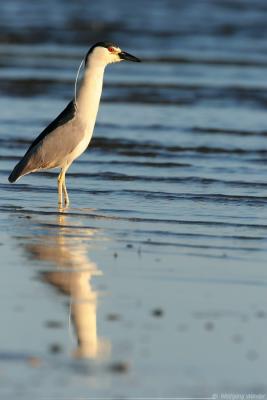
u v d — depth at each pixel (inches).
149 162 747.4
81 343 367.2
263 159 763.4
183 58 1344.7
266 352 362.3
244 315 401.4
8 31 1552.7
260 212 601.6
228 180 690.8
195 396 327.6
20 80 1146.7
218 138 839.1
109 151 785.6
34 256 490.0
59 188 625.0
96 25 1642.5
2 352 357.4
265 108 995.3
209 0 1961.1
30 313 399.2
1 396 321.4
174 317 397.7
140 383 335.0
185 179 692.1
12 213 591.2
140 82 1145.4
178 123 903.1
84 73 647.8
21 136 836.0
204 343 370.0
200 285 443.8
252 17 1747.0
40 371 342.0
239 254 502.0
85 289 434.6
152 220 576.1
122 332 379.9
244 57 1359.5
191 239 532.4
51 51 1403.8
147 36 1539.1
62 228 553.0
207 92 1079.0
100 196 641.6
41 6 1863.9
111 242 522.6
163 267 473.7
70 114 642.8
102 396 324.5
